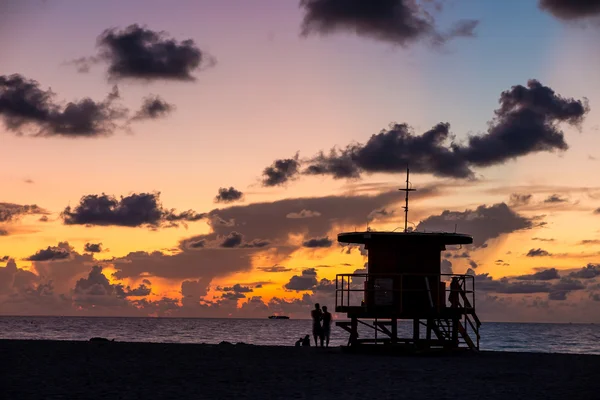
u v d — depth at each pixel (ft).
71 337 385.09
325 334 118.52
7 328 567.59
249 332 576.20
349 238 105.91
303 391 59.00
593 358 99.25
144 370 75.87
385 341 109.81
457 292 105.70
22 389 57.77
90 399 52.49
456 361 90.74
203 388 60.75
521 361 91.97
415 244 103.45
